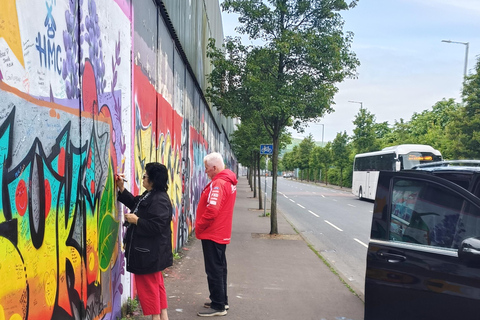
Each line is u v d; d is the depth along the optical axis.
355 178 32.06
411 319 3.20
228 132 36.69
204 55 13.96
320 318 4.70
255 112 10.51
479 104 19.50
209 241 4.62
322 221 15.45
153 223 3.58
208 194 4.66
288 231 11.72
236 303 5.16
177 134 8.10
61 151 2.75
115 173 4.03
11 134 2.13
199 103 12.52
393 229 3.49
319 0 9.98
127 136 4.46
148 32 5.51
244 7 10.20
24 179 2.26
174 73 7.74
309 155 72.06
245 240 10.05
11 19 2.12
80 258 3.11
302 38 9.90
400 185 3.58
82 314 3.14
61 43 2.75
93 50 3.38
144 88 5.28
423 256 3.21
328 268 7.24
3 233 2.05
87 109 3.24
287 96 9.84
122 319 4.30
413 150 23.42
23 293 2.25
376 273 3.44
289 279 6.44
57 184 2.69
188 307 4.86
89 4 3.28
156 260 3.65
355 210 20.33
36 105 2.40
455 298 2.96
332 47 9.84
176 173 7.96
